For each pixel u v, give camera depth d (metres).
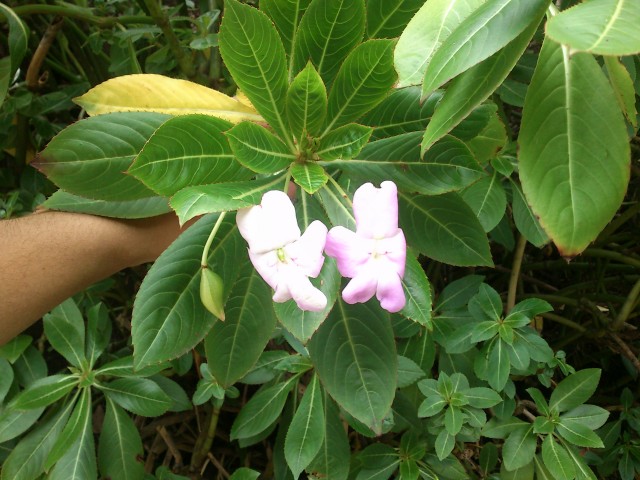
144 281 0.31
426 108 0.31
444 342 0.50
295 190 0.33
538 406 0.47
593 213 0.20
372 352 0.35
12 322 0.33
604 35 0.17
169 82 0.32
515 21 0.21
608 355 0.64
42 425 0.51
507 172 0.48
